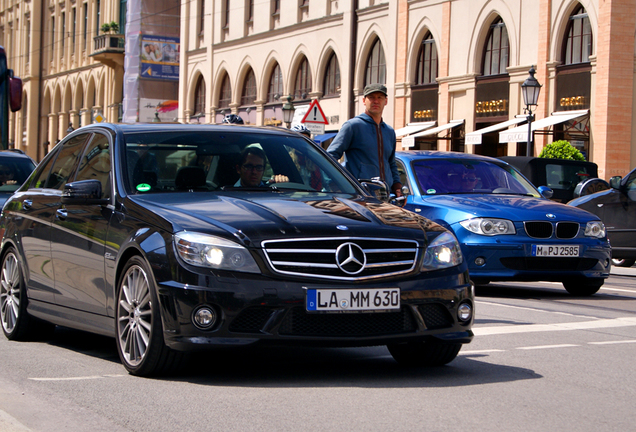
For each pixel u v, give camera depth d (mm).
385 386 5949
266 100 47719
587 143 30406
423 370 6605
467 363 6898
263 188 7230
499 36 34250
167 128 7645
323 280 5824
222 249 5789
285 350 7504
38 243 7816
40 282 7805
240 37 49594
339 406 5312
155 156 7215
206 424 4871
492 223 11438
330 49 42531
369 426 4828
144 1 56812
